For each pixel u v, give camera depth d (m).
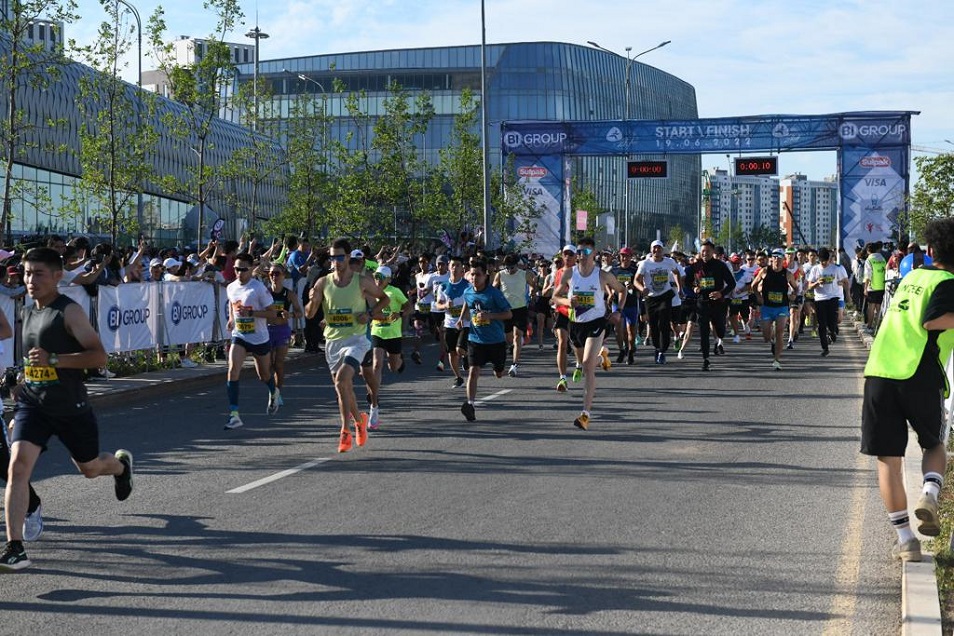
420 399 15.42
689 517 7.75
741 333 30.20
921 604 5.41
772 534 7.25
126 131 28.98
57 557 6.76
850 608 5.68
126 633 5.31
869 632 5.32
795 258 29.05
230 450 11.00
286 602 5.79
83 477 9.56
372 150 42.59
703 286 19.27
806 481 9.10
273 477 9.40
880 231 41.06
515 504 8.19
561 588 6.02
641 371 19.31
